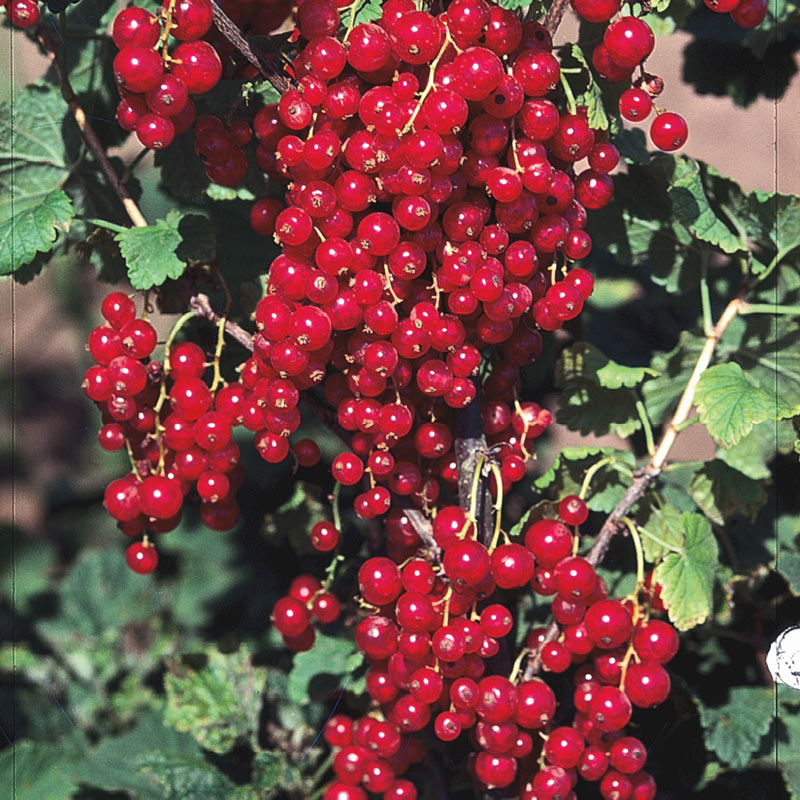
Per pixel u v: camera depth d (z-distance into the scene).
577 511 0.56
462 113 0.51
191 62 0.52
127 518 0.57
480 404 0.56
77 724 0.75
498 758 0.55
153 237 0.57
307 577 0.61
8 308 0.95
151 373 0.56
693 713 0.63
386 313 0.52
